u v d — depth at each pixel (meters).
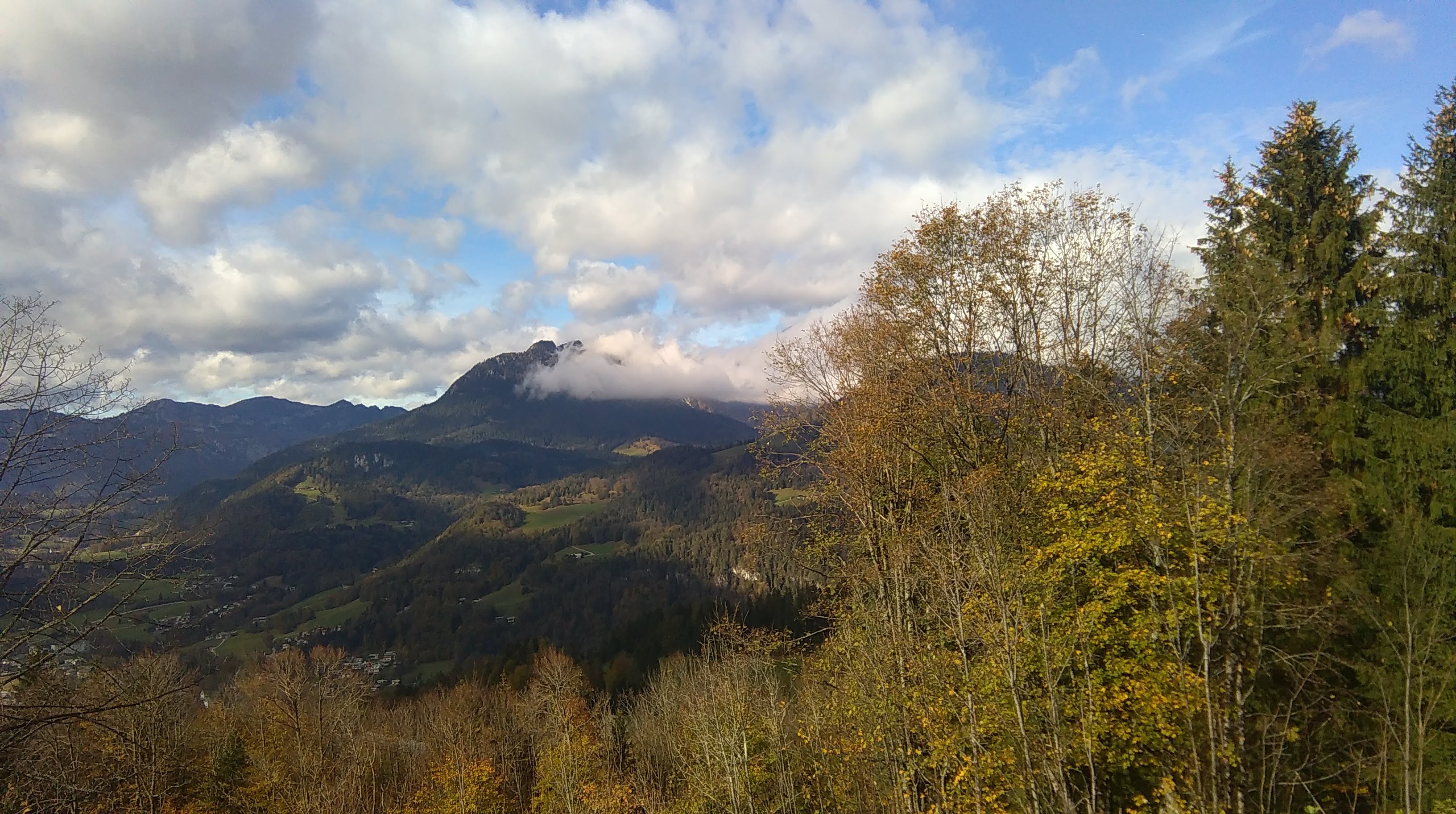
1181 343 21.39
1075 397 24.22
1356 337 21.23
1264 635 18.72
